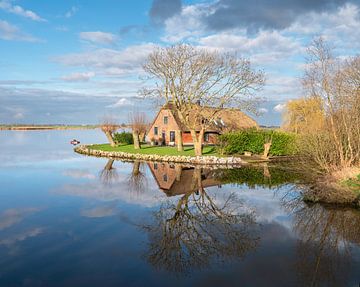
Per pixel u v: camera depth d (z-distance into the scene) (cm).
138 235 1346
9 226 1446
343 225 1446
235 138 3969
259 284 949
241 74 3934
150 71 4069
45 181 2564
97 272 1019
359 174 1861
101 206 1800
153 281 965
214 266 1065
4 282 954
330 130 2152
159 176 2800
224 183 2483
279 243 1262
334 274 1001
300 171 2755
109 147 5212
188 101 4025
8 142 7325
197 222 1532
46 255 1141
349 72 2538
